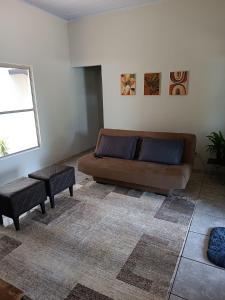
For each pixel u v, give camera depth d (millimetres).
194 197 2941
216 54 3445
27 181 2600
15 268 1853
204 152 3867
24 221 2523
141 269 1805
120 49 4152
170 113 4004
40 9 3814
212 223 2369
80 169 3352
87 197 3043
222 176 3582
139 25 3881
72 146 4984
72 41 4555
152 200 2906
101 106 5828
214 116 3676
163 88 3951
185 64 3689
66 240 2184
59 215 2625
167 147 3105
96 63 4449
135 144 3428
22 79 3686
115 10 3994
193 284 1654
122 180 3027
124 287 1650
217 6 3281
